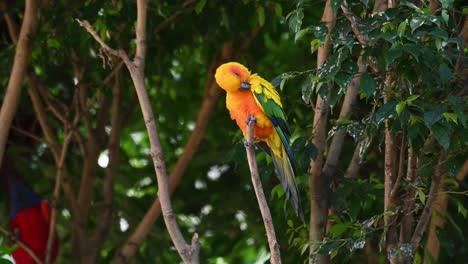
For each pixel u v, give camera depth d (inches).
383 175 506.6
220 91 547.8
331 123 419.2
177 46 551.8
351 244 363.6
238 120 350.6
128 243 524.7
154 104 647.8
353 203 409.7
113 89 547.5
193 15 528.4
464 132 341.1
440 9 337.1
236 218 630.5
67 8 500.7
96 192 617.6
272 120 343.0
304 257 493.4
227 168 639.8
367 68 386.3
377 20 331.3
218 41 556.1
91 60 537.6
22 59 453.7
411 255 351.9
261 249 630.5
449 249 401.4
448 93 355.9
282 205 466.3
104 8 490.6
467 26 381.7
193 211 638.5
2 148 447.5
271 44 655.1
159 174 327.3
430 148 362.0
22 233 513.3
